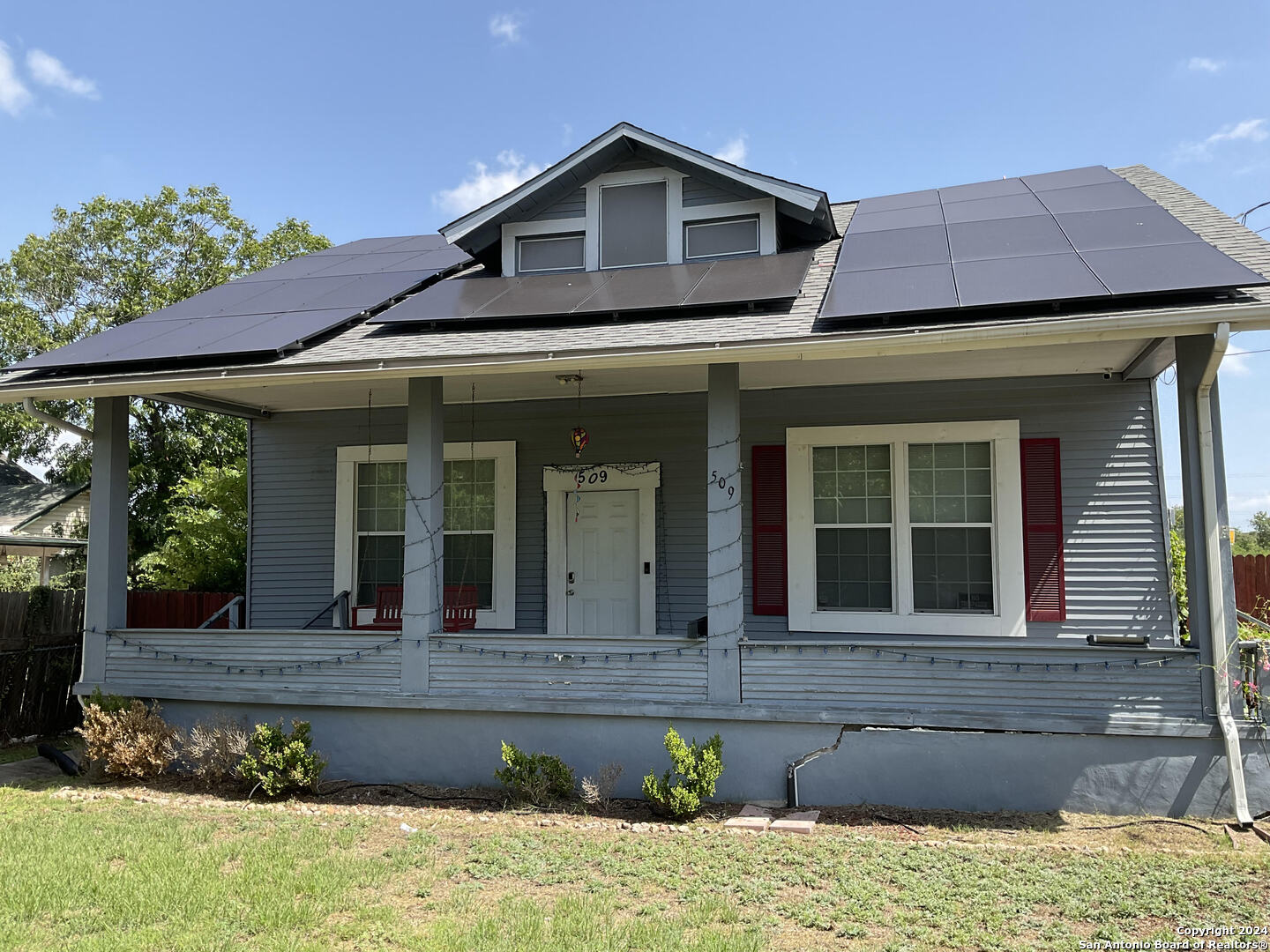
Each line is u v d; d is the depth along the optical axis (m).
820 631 8.78
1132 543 8.32
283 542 10.69
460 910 4.76
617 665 7.18
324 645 7.83
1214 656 6.21
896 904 4.78
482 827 6.39
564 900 4.82
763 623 9.00
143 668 8.30
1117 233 7.36
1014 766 6.58
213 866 5.43
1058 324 5.94
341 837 6.08
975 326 6.10
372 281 9.95
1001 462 8.52
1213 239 7.18
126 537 8.70
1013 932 4.39
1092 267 6.60
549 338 7.49
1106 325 5.86
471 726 7.53
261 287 10.45
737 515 7.01
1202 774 6.29
